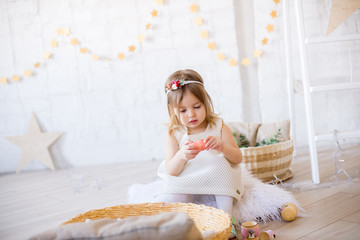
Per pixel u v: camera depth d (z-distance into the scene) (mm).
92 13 2840
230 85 2760
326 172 1957
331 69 2613
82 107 2922
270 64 2699
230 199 1334
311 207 1443
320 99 2652
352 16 2541
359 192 1562
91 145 2939
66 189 2230
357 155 2229
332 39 1822
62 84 2922
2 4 2893
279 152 1814
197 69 2781
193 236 884
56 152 2961
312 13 2592
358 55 2553
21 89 2947
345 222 1258
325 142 2660
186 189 1365
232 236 1198
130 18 2809
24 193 2244
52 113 2949
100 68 2877
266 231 1171
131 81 2857
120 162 2926
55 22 2883
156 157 2891
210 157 1393
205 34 2719
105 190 2104
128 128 2896
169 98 1410
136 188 1726
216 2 2709
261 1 2664
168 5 2760
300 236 1185
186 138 1464
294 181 1852
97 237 912
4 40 2924
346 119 2646
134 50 2822
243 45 2746
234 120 2781
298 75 2662
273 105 2725
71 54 2891
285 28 2320
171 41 2783
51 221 1647
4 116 2973
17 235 1507
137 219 981
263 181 1812
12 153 2984
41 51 2908
